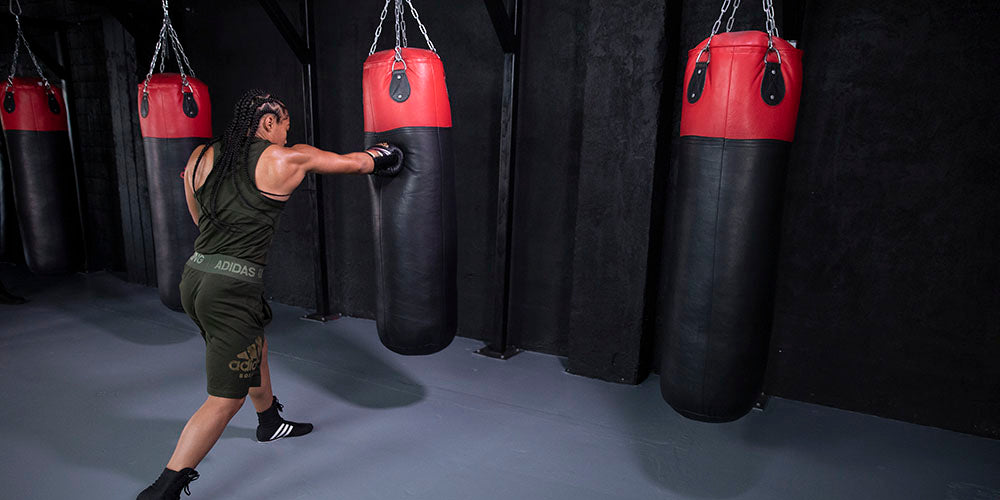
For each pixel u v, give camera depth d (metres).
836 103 2.74
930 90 2.56
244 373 1.95
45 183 3.93
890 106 2.64
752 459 2.42
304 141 4.33
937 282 2.66
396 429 2.61
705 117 1.80
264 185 1.92
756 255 1.80
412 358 3.51
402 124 2.25
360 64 4.00
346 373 3.25
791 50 1.76
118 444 2.44
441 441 2.51
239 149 1.91
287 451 2.40
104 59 5.02
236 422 2.63
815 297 2.91
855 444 2.56
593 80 3.03
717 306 1.82
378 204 2.32
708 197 1.80
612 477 2.27
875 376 2.84
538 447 2.48
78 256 4.20
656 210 3.06
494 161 3.63
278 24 3.67
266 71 4.38
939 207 2.62
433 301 2.37
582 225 3.17
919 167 2.63
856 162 2.74
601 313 3.19
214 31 4.54
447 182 2.35
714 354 1.84
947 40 2.51
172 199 2.84
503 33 3.14
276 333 3.95
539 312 3.64
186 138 2.83
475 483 2.20
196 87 2.86
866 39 2.64
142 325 4.04
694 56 1.86
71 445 2.42
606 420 2.74
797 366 3.00
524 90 3.46
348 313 4.39
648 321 3.19
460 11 3.58
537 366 3.43
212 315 1.89
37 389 2.98
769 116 1.74
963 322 2.64
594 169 3.10
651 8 2.84
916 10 2.54
